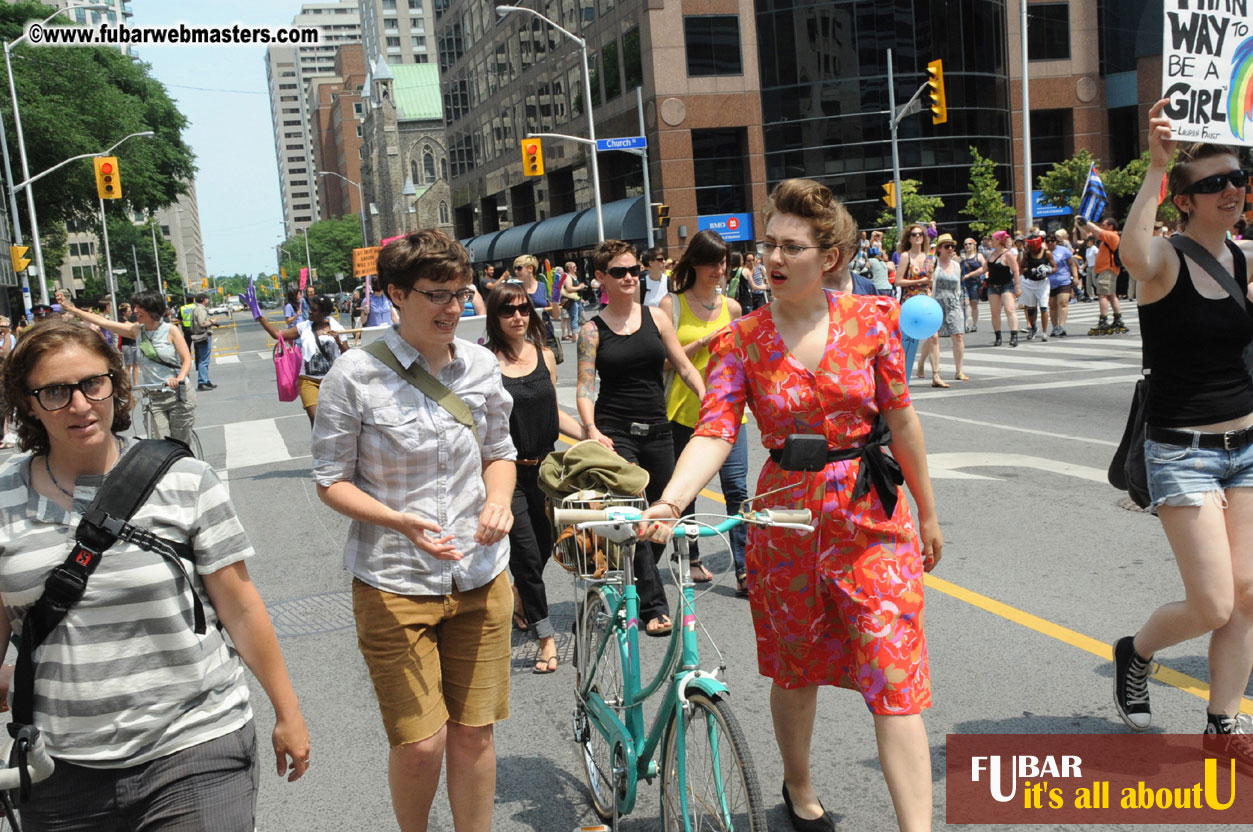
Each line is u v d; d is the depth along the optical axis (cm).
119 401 250
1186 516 361
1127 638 404
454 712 326
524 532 526
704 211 4562
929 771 300
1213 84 418
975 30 4541
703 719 288
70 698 238
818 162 4531
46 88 5119
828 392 308
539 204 6197
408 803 318
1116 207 4281
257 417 1647
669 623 523
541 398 533
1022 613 549
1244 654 371
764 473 324
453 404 315
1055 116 4884
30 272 6294
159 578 240
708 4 4459
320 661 561
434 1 7988
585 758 390
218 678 251
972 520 744
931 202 4284
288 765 274
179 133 6462
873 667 301
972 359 1692
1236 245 365
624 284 547
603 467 441
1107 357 1593
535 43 5872
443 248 307
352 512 304
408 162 13025
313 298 924
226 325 7694
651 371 564
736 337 321
